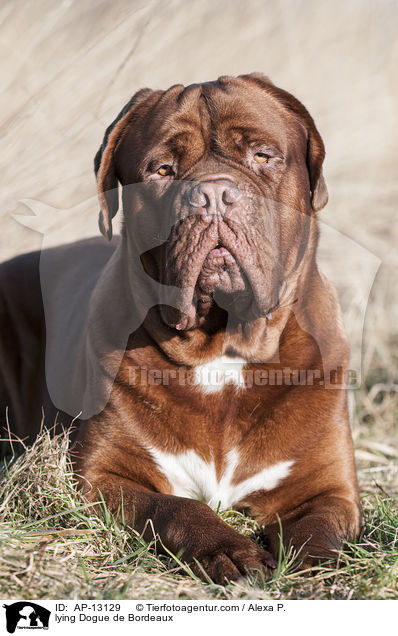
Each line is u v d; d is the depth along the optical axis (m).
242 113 2.86
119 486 2.99
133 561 2.67
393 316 5.72
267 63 6.37
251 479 3.11
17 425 3.94
